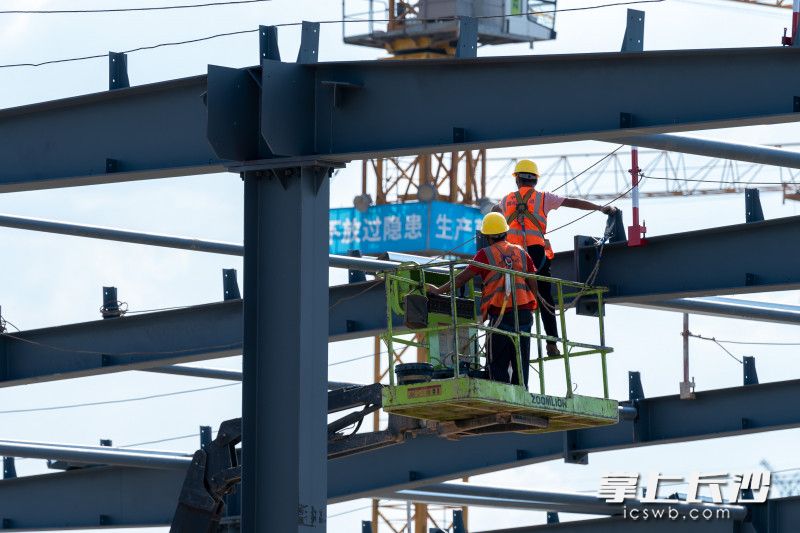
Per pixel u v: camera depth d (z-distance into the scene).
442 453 67.50
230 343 65.88
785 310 68.12
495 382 44.50
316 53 49.25
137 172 52.56
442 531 78.12
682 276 58.09
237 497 62.16
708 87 44.28
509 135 46.75
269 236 48.56
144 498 71.12
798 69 43.12
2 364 71.00
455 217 144.25
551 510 75.31
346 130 48.75
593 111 45.75
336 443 51.81
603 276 59.62
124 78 53.69
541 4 141.12
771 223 56.59
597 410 47.75
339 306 63.47
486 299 46.19
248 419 47.41
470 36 47.56
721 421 66.00
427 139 47.78
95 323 69.12
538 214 49.69
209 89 48.88
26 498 73.94
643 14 45.28
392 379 45.97
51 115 54.69
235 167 49.03
